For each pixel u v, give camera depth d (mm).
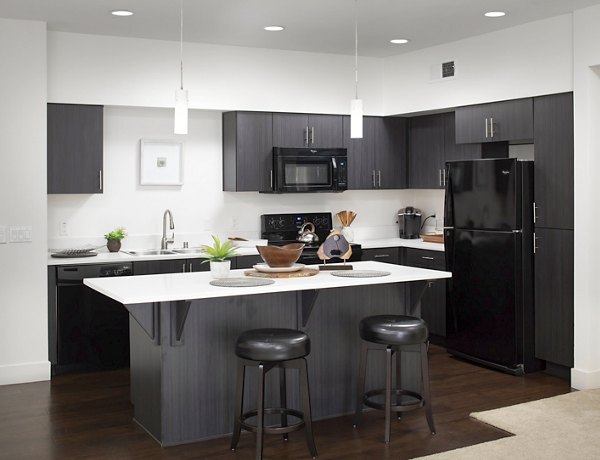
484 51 6000
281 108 6656
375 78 7113
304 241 6805
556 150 5398
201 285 4094
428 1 4902
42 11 5117
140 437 4242
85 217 6227
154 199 6500
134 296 3693
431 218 7496
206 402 4211
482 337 5820
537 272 5574
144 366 4352
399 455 3936
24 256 5414
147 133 6441
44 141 5445
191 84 6285
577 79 5164
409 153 7340
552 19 5391
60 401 4949
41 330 5480
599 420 4441
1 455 3936
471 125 6188
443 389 5203
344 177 6891
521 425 4352
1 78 5305
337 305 4605
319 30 5789
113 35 5938
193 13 5199
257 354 3730
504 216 5586
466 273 5934
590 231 5133
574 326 5242
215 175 6758
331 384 4605
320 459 3891
